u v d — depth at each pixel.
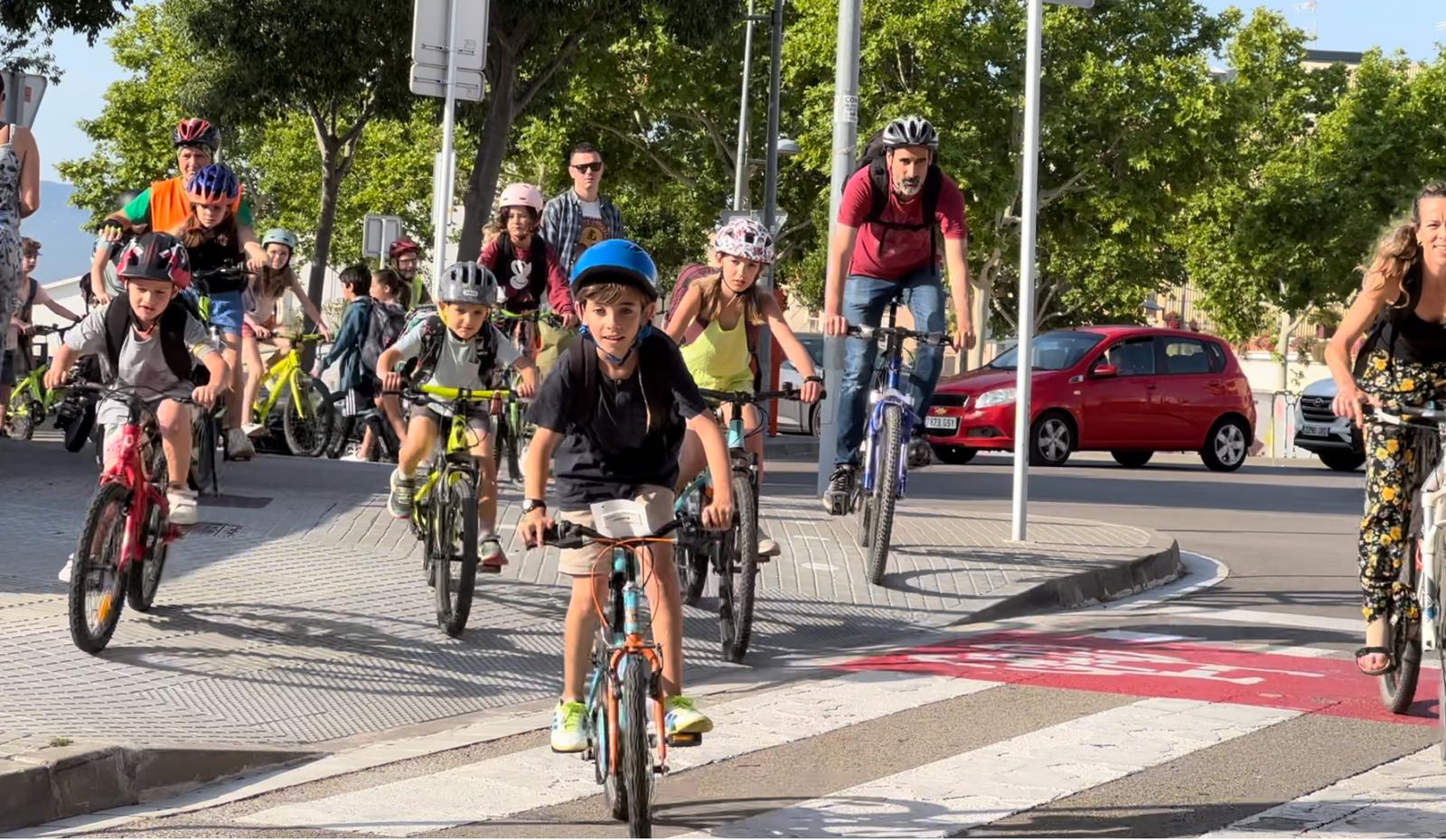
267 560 19.53
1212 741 13.71
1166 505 35.06
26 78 27.08
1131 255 114.62
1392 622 14.62
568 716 11.44
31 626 15.73
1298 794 12.06
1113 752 13.28
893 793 12.11
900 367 20.88
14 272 21.28
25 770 11.40
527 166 104.31
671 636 11.54
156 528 16.34
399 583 18.95
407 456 17.52
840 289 20.59
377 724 14.52
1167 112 92.62
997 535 25.28
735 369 17.92
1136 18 94.69
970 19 92.44
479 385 18.08
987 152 92.25
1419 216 13.82
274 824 11.41
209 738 13.27
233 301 22.73
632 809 10.30
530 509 11.28
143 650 15.42
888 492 20.61
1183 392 48.53
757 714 14.68
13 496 22.61
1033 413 46.72
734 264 17.45
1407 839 10.93
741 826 11.25
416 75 23.33
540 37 62.88
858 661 17.25
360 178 115.44
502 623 17.88
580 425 11.52
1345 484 44.62
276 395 36.56
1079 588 21.83
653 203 117.75
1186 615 20.58
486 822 11.46
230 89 70.56
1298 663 17.20
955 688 15.74
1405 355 14.23
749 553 17.02
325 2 65.44
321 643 16.31
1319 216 112.38
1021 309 25.03
